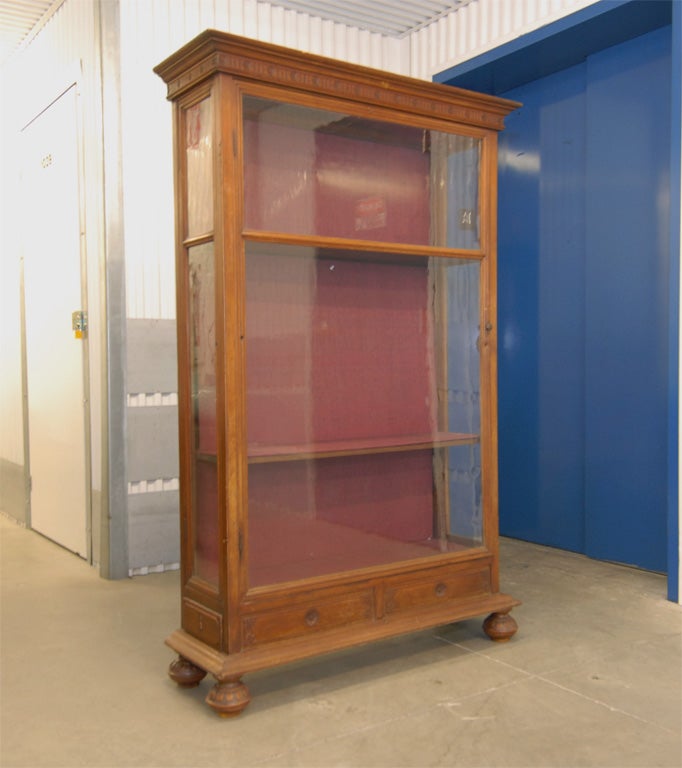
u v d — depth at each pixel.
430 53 5.41
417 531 3.48
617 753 2.49
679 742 2.55
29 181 5.76
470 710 2.79
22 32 5.61
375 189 3.25
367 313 3.34
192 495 3.04
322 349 3.20
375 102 3.09
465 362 3.48
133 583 4.46
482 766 2.42
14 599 4.16
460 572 3.37
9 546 5.38
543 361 5.19
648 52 4.43
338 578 3.02
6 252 6.33
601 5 4.18
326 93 2.96
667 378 4.43
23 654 3.38
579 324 4.96
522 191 5.29
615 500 4.71
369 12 5.23
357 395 3.32
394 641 3.48
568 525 5.07
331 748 2.54
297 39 5.19
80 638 3.57
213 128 2.79
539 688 2.96
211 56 2.73
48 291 5.44
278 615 2.88
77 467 5.06
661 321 4.44
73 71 4.90
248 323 2.94
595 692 2.92
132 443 4.60
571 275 4.99
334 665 3.22
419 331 3.51
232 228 2.78
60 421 5.30
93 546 4.83
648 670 3.12
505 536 5.52
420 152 3.36
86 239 4.80
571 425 5.04
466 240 3.44
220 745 2.56
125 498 4.58
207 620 2.89
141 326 4.62
